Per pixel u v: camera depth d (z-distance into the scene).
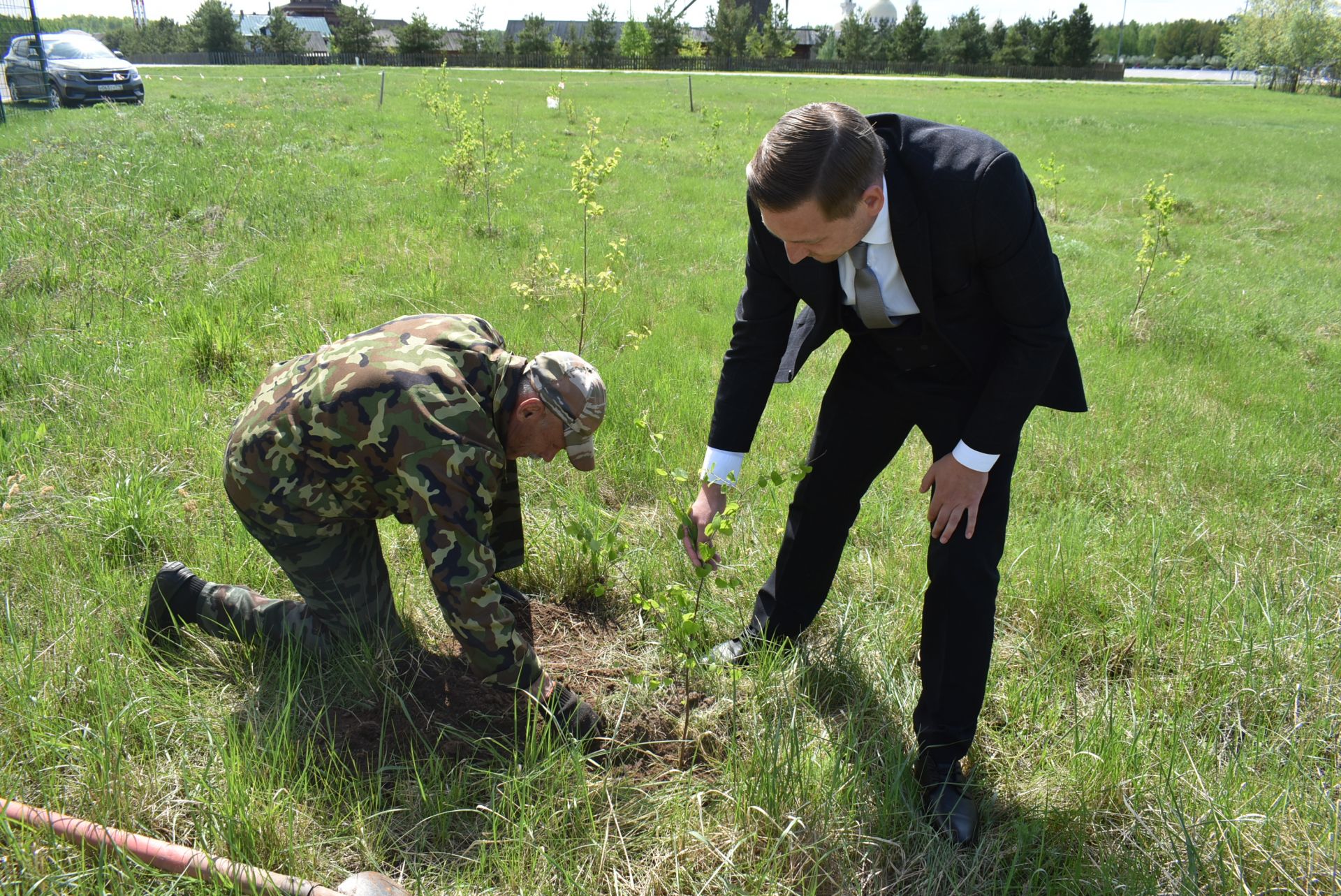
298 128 15.84
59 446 4.04
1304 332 7.79
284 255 7.55
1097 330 7.38
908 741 2.87
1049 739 2.90
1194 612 3.54
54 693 2.62
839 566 3.77
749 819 2.50
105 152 11.00
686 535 2.73
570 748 2.62
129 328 5.51
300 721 2.71
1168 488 4.66
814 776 2.61
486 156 11.44
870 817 2.53
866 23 76.12
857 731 2.86
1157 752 2.80
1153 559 3.80
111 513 3.42
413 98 24.61
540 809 2.43
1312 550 4.01
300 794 2.41
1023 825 2.49
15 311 5.57
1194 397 6.02
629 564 3.63
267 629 2.89
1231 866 2.40
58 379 4.62
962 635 2.54
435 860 2.35
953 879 2.38
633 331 6.29
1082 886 2.36
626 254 8.70
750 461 4.56
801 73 61.03
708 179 13.83
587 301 6.84
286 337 5.64
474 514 2.39
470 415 2.38
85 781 2.37
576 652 3.21
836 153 1.93
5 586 3.09
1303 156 20.50
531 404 2.44
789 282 2.50
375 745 2.68
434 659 3.06
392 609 3.00
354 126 17.20
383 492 2.52
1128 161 18.47
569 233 9.45
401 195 10.52
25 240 7.04
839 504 2.95
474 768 2.58
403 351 2.42
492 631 2.46
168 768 2.48
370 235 8.45
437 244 8.43
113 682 2.64
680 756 2.76
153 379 4.83
